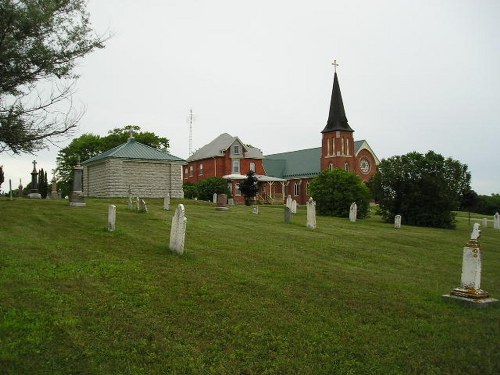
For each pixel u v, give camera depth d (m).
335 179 36.56
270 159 84.19
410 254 18.42
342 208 36.25
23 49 17.38
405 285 12.55
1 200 30.12
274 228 22.67
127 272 11.66
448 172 36.09
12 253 12.84
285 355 7.96
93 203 32.12
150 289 10.41
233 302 10.02
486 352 8.39
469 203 42.56
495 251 23.17
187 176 79.50
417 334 9.09
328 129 75.44
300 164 81.94
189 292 10.42
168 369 7.25
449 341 8.79
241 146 74.19
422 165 36.16
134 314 8.98
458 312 10.41
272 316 9.40
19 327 7.94
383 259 16.69
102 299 9.56
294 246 17.55
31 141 17.69
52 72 17.97
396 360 8.00
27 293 9.49
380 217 40.31
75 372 6.95
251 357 7.81
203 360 7.59
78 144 73.19
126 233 17.53
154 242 16.00
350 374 7.50
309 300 10.53
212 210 32.53
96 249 14.37
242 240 17.94
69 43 18.23
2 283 9.95
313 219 24.11
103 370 7.05
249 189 56.78
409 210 36.12
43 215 21.88
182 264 12.95
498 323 9.76
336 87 76.06
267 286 11.29
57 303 9.12
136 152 44.62
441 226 35.72
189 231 19.34
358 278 12.84
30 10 16.86
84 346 7.61
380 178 37.09
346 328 9.13
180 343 8.05
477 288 11.04
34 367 6.91
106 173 43.41
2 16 16.66
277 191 81.00
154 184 44.75
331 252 17.00
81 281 10.62
